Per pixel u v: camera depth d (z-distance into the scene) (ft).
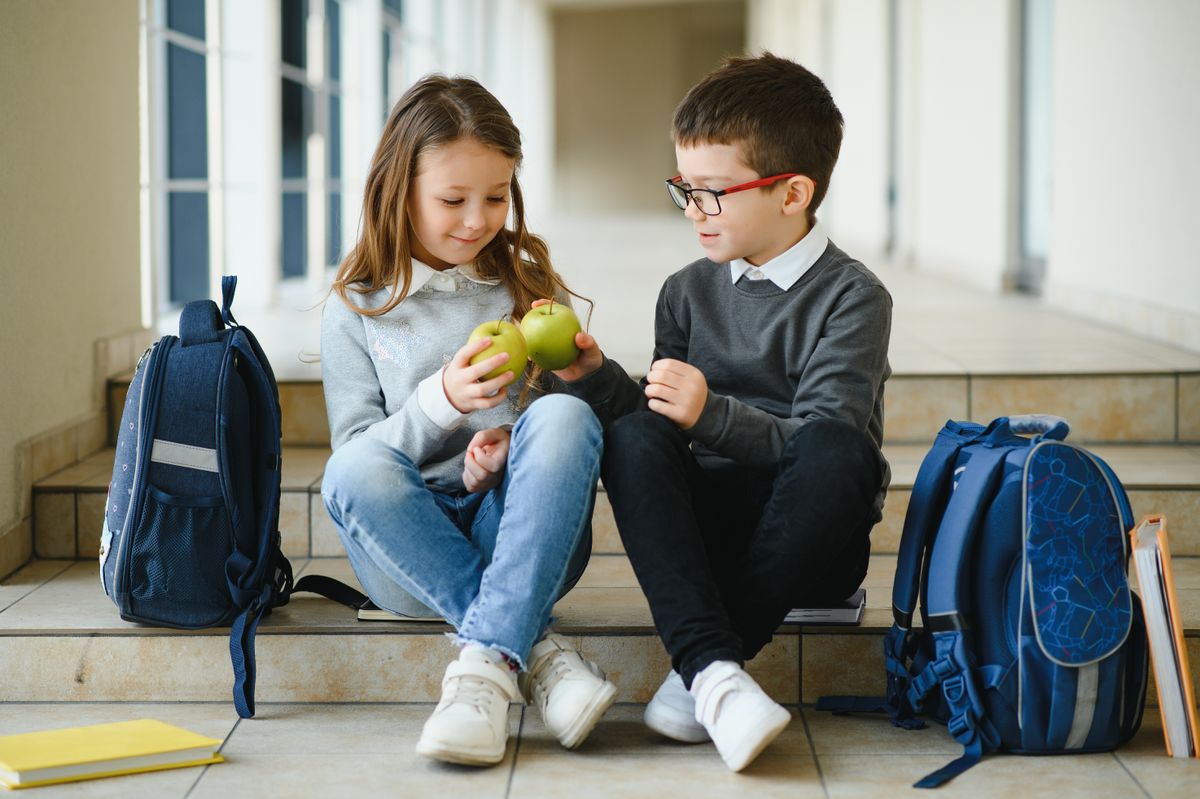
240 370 6.42
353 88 20.25
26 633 6.47
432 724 5.45
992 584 5.72
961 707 5.73
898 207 25.72
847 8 32.63
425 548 5.81
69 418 8.54
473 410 5.85
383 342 6.35
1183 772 5.53
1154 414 9.46
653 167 61.57
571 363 5.97
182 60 13.55
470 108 6.00
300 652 6.49
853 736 6.01
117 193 9.41
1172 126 11.64
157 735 5.86
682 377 5.72
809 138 6.02
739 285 6.32
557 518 5.55
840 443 5.61
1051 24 16.17
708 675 5.39
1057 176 15.33
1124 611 5.63
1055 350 10.90
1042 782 5.42
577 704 5.60
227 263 15.37
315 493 7.95
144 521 6.22
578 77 61.41
